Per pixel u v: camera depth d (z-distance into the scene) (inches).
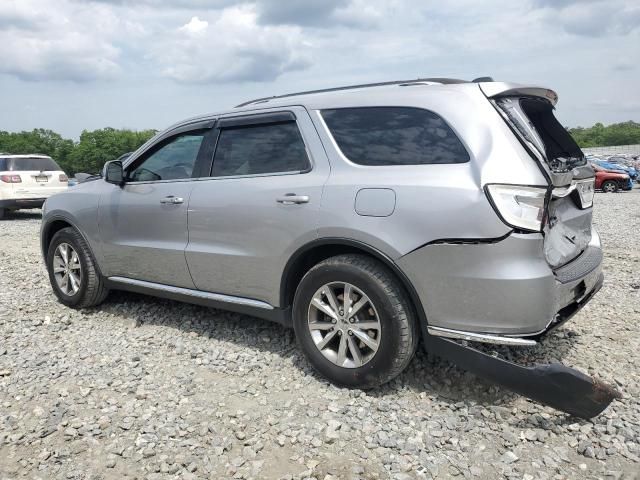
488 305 117.3
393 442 115.0
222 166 164.2
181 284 175.8
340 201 133.6
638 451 111.4
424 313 125.6
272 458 111.4
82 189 206.1
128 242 186.5
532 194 115.0
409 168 127.9
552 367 114.9
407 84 141.9
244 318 194.4
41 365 158.4
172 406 132.6
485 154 119.2
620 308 203.3
